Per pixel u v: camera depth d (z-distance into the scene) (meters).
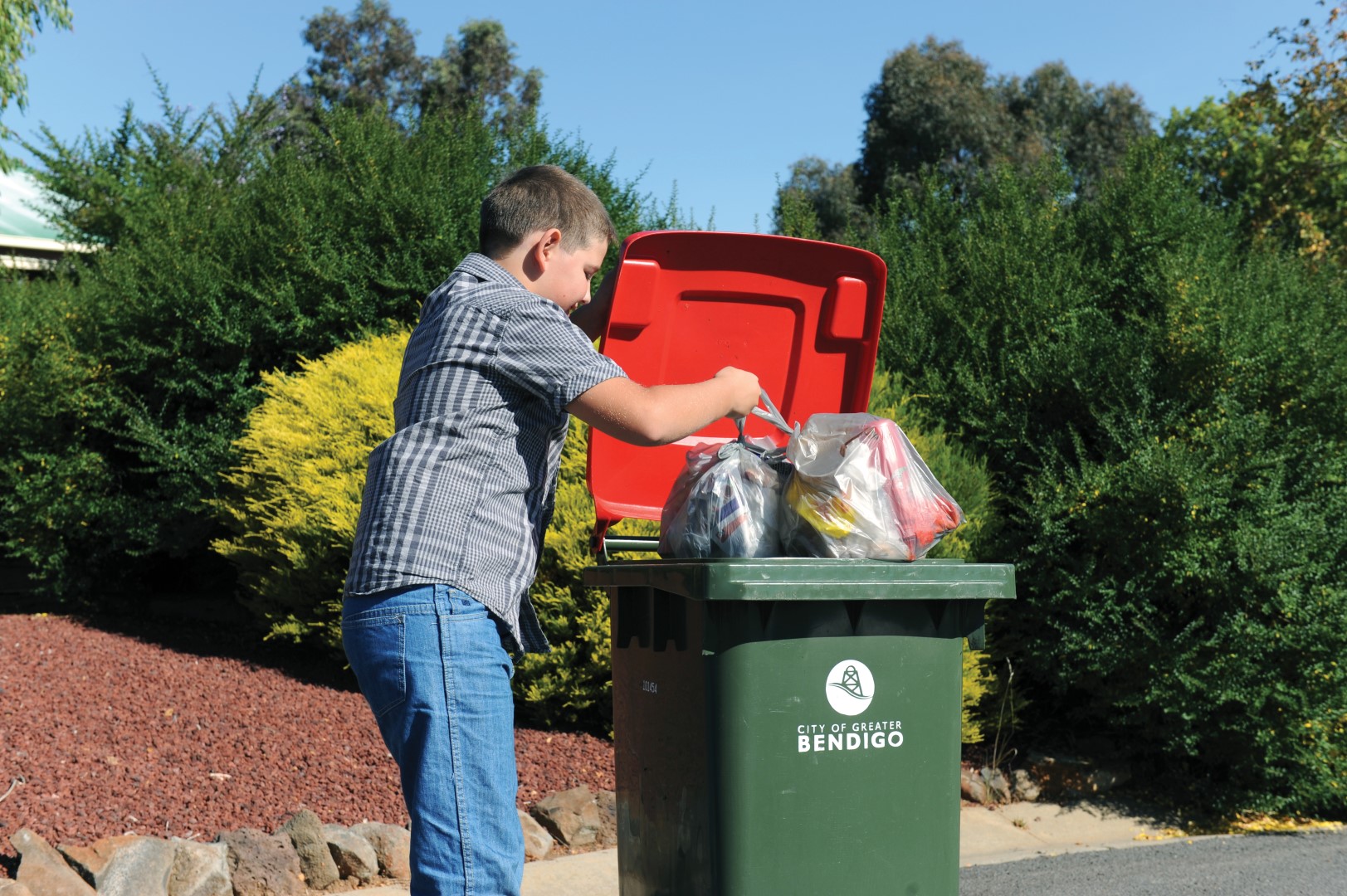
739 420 2.99
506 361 2.29
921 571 2.59
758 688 2.51
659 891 2.84
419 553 2.22
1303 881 4.41
